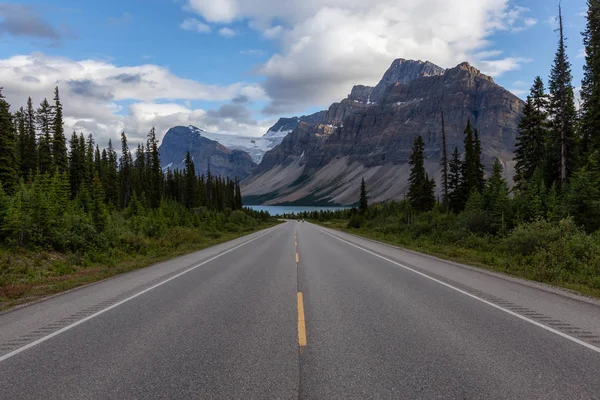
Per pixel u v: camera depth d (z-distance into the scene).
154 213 41.75
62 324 6.23
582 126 31.75
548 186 32.53
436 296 8.25
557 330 5.72
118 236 21.94
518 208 24.59
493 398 3.54
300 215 168.88
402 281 10.23
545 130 34.25
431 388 3.74
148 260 16.55
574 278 10.95
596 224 20.30
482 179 47.00
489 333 5.56
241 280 10.51
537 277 10.98
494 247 18.53
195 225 41.91
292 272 12.02
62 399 3.57
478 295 8.36
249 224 60.59
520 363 4.39
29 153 45.19
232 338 5.34
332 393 3.63
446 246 22.34
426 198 52.00
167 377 4.03
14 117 45.25
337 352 4.75
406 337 5.36
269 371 4.16
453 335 5.46
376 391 3.67
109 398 3.58
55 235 17.95
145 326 6.02
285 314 6.68
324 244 24.48
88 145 62.53
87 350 4.91
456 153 48.41
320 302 7.65
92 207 24.06
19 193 18.56
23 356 4.71
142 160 84.25
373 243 25.83
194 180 84.38
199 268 13.20
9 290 9.57
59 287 10.12
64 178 29.45
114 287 9.81
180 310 7.07
